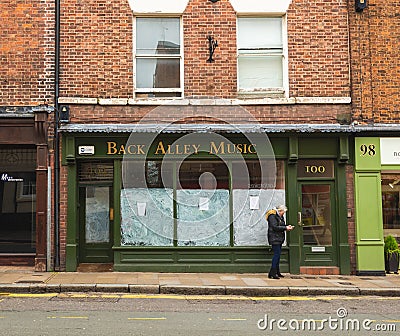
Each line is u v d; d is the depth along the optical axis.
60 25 13.03
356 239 13.02
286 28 13.37
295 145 12.95
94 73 12.99
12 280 11.28
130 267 12.71
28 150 13.09
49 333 7.12
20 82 12.81
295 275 12.64
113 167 13.05
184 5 13.23
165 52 13.34
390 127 13.05
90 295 10.36
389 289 10.94
